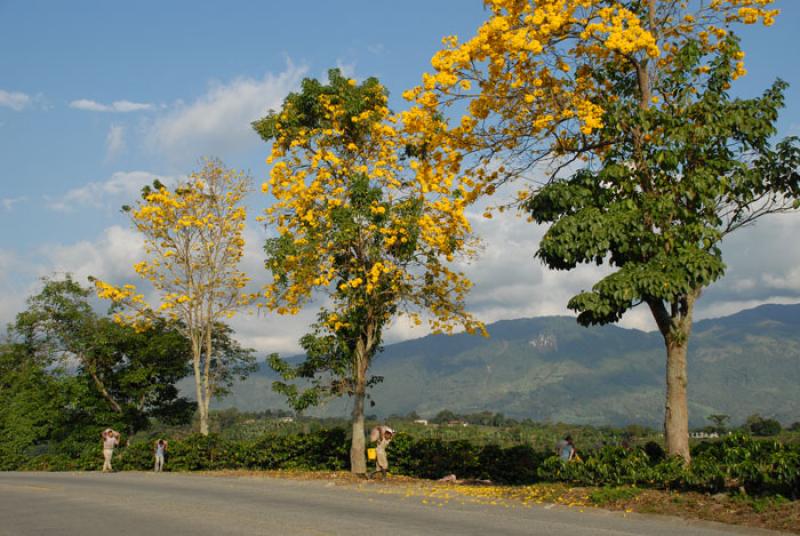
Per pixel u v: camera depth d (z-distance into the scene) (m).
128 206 30.58
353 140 22.31
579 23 14.83
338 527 10.71
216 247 31.44
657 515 10.82
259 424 33.47
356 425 21.80
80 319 37.22
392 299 21.58
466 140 15.77
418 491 15.87
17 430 38.12
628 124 14.23
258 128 21.88
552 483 14.52
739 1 15.28
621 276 13.26
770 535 9.20
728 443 13.35
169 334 37.03
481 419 117.56
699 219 13.83
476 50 14.73
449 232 20.70
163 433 38.88
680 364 14.09
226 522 11.66
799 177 14.20
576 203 14.27
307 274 20.69
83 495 17.41
